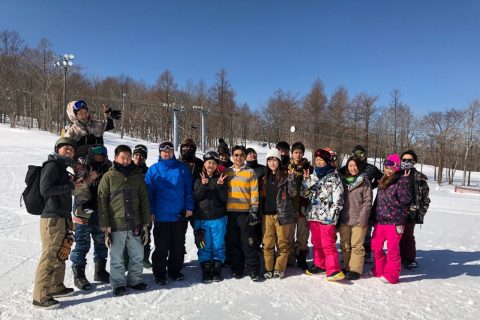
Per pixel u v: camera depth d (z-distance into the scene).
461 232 8.59
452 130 46.94
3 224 7.80
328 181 5.05
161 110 61.28
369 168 5.89
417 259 6.16
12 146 30.75
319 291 4.64
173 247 4.95
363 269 5.59
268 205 5.12
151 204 4.87
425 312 4.07
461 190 30.83
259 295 4.48
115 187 4.46
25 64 58.50
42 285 3.99
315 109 50.25
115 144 42.62
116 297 4.34
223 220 5.08
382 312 4.06
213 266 5.02
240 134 64.25
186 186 4.98
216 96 50.09
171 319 3.79
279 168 5.16
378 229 5.14
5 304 4.07
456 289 4.77
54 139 38.44
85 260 4.70
